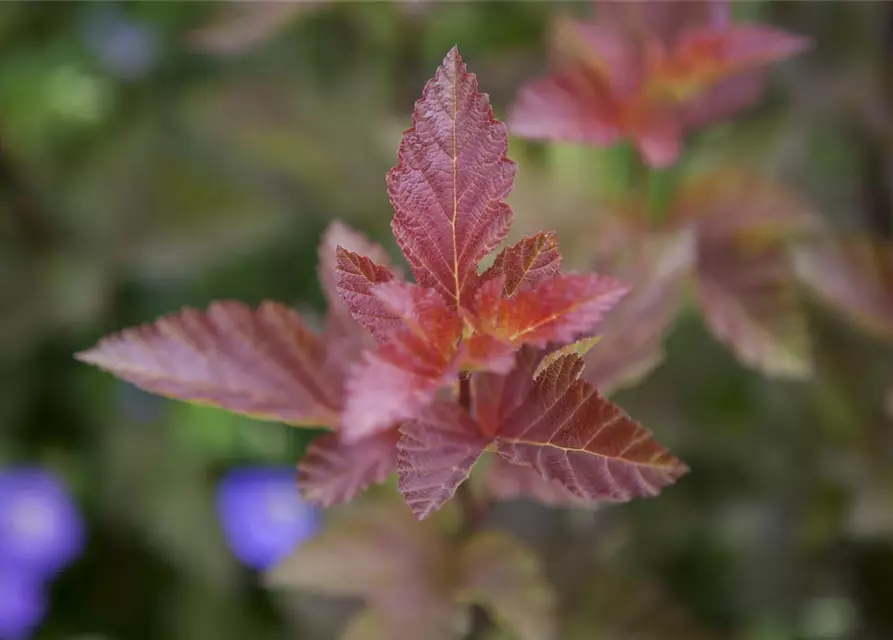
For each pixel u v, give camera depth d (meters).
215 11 0.74
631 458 0.39
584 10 0.69
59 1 0.80
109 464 0.76
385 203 0.66
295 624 0.64
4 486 0.71
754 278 0.53
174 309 0.78
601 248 0.51
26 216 0.73
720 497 0.64
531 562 0.46
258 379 0.44
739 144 0.67
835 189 0.66
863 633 0.61
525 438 0.40
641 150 0.54
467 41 0.70
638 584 0.51
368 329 0.39
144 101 0.80
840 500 0.59
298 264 0.78
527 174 0.55
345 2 0.62
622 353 0.47
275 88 0.70
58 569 0.71
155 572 0.75
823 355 0.57
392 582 0.46
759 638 0.65
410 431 0.40
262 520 0.71
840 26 0.65
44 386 0.76
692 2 0.55
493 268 0.39
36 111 0.76
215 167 0.74
